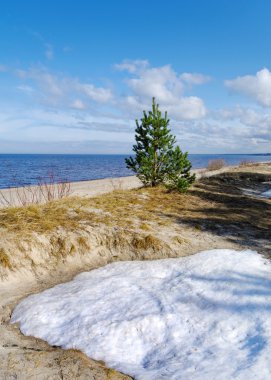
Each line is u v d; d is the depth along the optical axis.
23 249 7.11
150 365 3.96
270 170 38.97
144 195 13.87
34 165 92.88
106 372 3.75
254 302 5.00
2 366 3.80
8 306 5.55
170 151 15.19
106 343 4.31
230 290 5.46
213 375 3.59
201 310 4.97
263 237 9.02
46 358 3.99
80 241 7.82
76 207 10.45
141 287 5.88
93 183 27.09
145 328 4.59
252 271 6.23
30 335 4.60
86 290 5.81
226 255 7.15
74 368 3.81
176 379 3.58
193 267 6.62
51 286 6.38
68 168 77.56
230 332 4.40
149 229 8.97
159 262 7.14
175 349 4.19
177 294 5.50
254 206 14.06
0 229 7.71
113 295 5.57
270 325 4.39
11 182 34.59
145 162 14.93
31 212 9.32
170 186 14.90
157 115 14.89
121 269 6.91
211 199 14.79
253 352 3.95
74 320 4.85
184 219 10.50
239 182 25.94
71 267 7.26
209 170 44.50
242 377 3.52
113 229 8.62
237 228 9.87
